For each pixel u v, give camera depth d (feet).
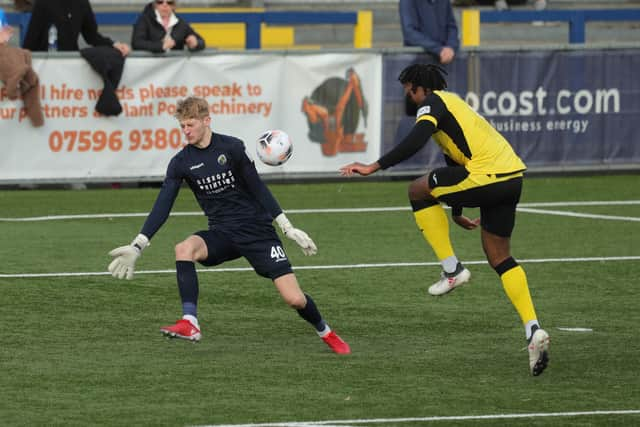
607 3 290.35
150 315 89.86
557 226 132.16
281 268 76.95
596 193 155.94
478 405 66.49
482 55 161.68
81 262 110.32
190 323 74.74
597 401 67.41
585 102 165.78
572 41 185.37
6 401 66.80
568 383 71.36
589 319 89.56
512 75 162.91
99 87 150.61
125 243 120.47
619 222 134.82
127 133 152.25
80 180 151.43
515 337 83.87
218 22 174.09
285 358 77.30
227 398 67.67
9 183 149.59
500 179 76.54
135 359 76.74
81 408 65.46
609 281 103.71
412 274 106.42
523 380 72.02
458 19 252.42
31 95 148.66
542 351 70.69
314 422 63.05
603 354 78.79
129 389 69.46
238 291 98.73
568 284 102.32
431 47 158.30
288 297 76.54
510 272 75.36
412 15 159.63
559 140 165.68
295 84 157.07
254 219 76.84
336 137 159.22
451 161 80.23
